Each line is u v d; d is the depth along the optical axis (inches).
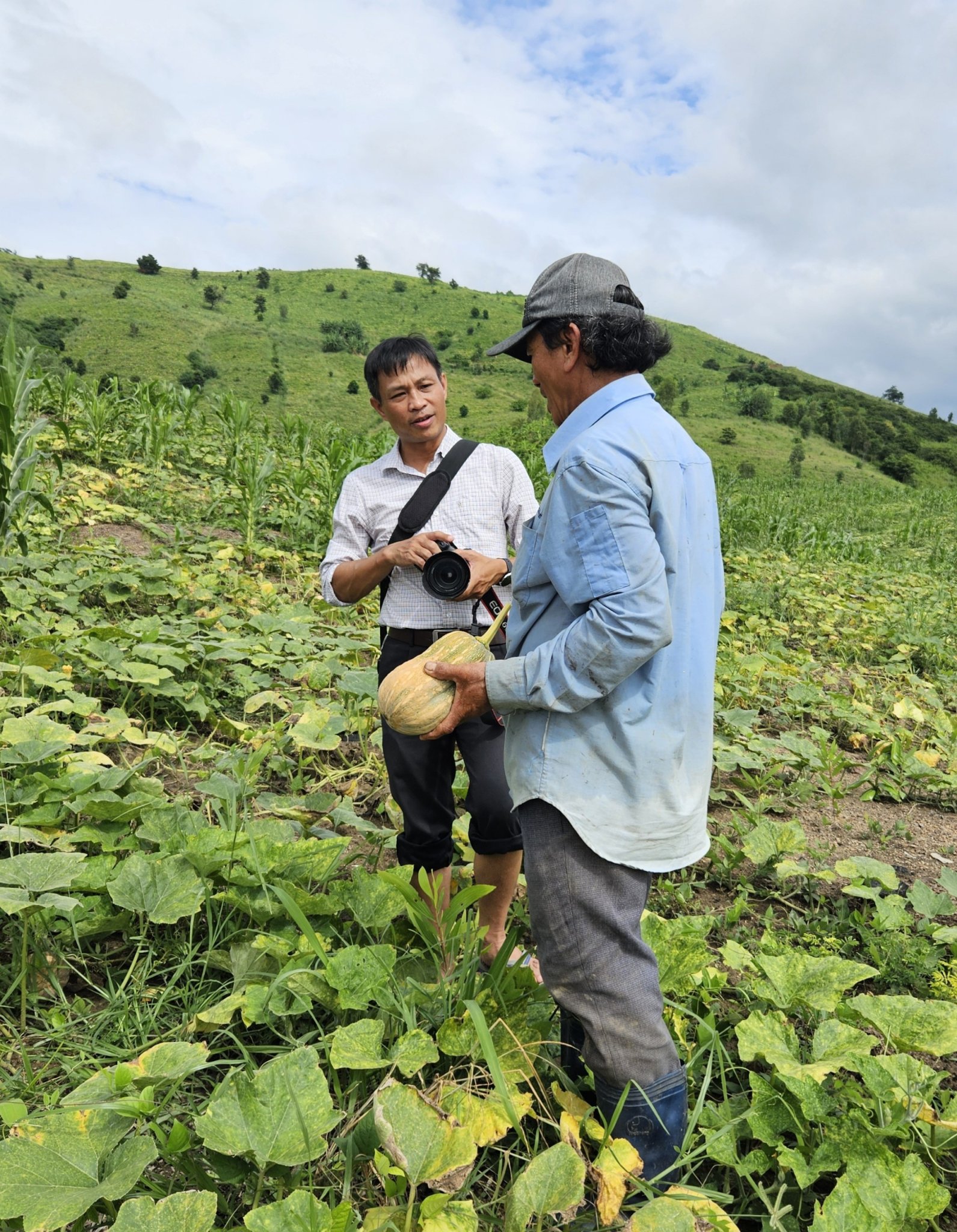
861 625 333.7
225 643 183.0
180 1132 65.6
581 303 69.0
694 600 68.9
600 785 66.8
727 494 690.8
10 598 186.1
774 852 132.9
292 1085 68.6
